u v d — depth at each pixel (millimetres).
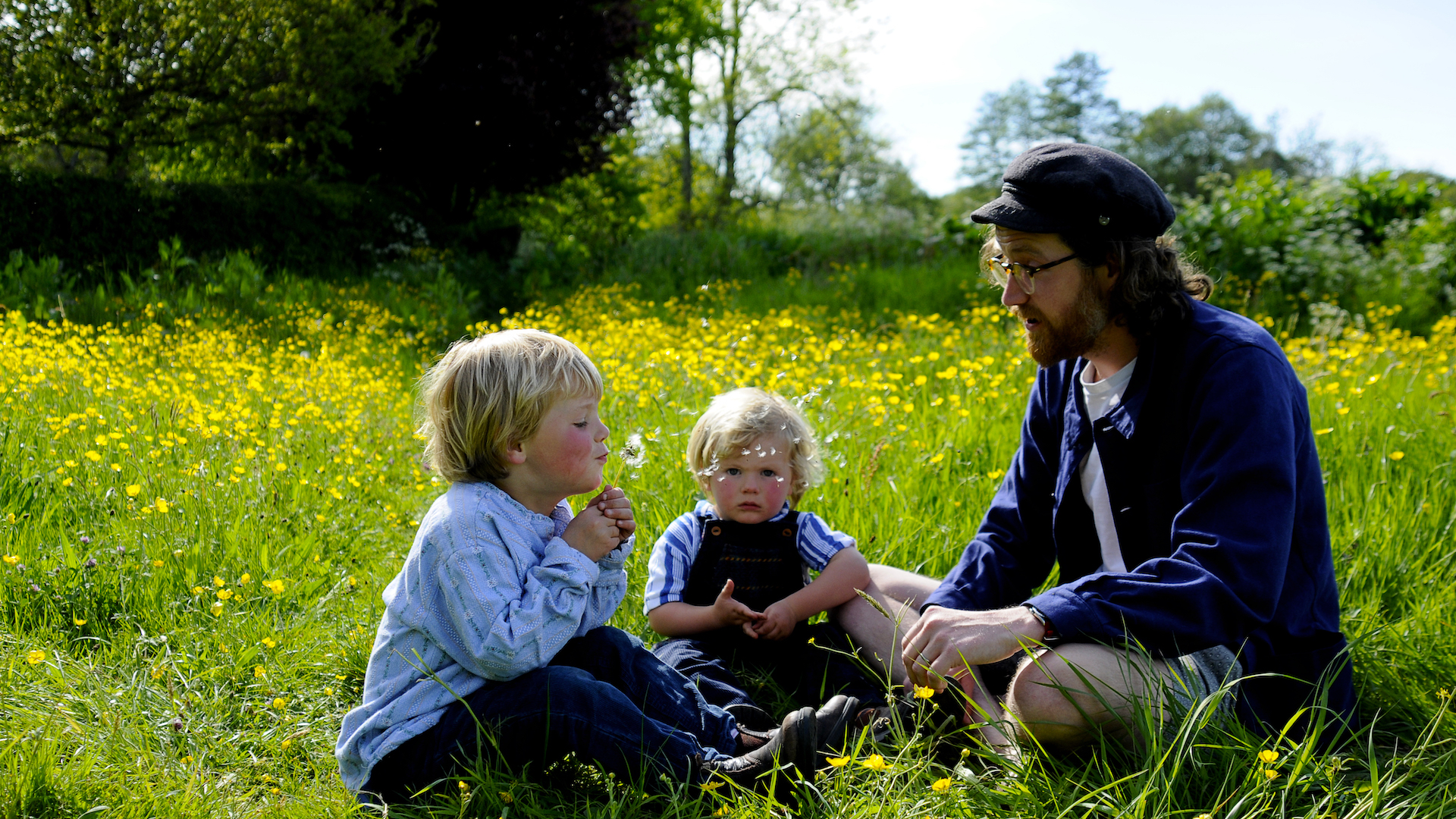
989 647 1940
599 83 18266
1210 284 2395
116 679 2422
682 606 2607
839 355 7074
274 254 12531
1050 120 60125
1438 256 13016
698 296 13172
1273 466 1959
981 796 1930
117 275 10820
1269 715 2100
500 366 2000
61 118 12094
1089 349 2234
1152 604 1906
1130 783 1876
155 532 3252
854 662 2549
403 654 1993
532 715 1922
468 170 17234
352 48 14047
